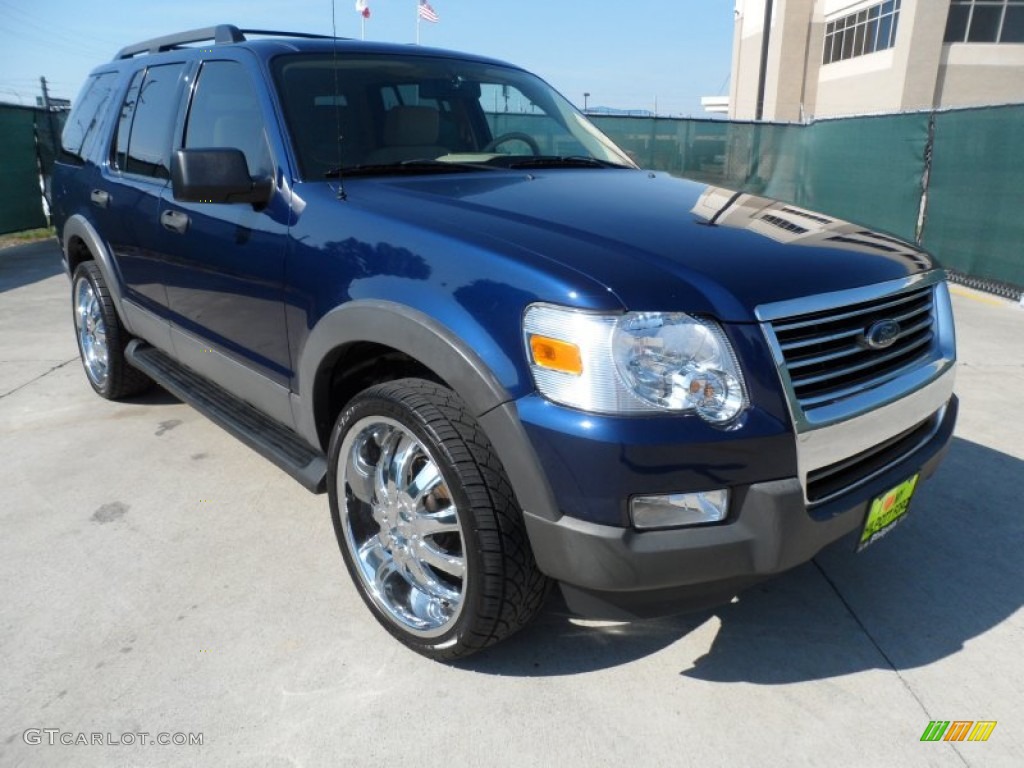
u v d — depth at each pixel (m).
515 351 1.91
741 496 1.89
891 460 2.28
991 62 26.33
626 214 2.36
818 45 33.56
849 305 2.06
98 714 2.11
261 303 2.76
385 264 2.23
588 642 2.43
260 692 2.20
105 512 3.20
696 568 1.88
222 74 3.13
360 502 2.50
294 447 2.85
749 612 2.59
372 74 3.11
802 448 1.93
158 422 4.17
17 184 11.50
